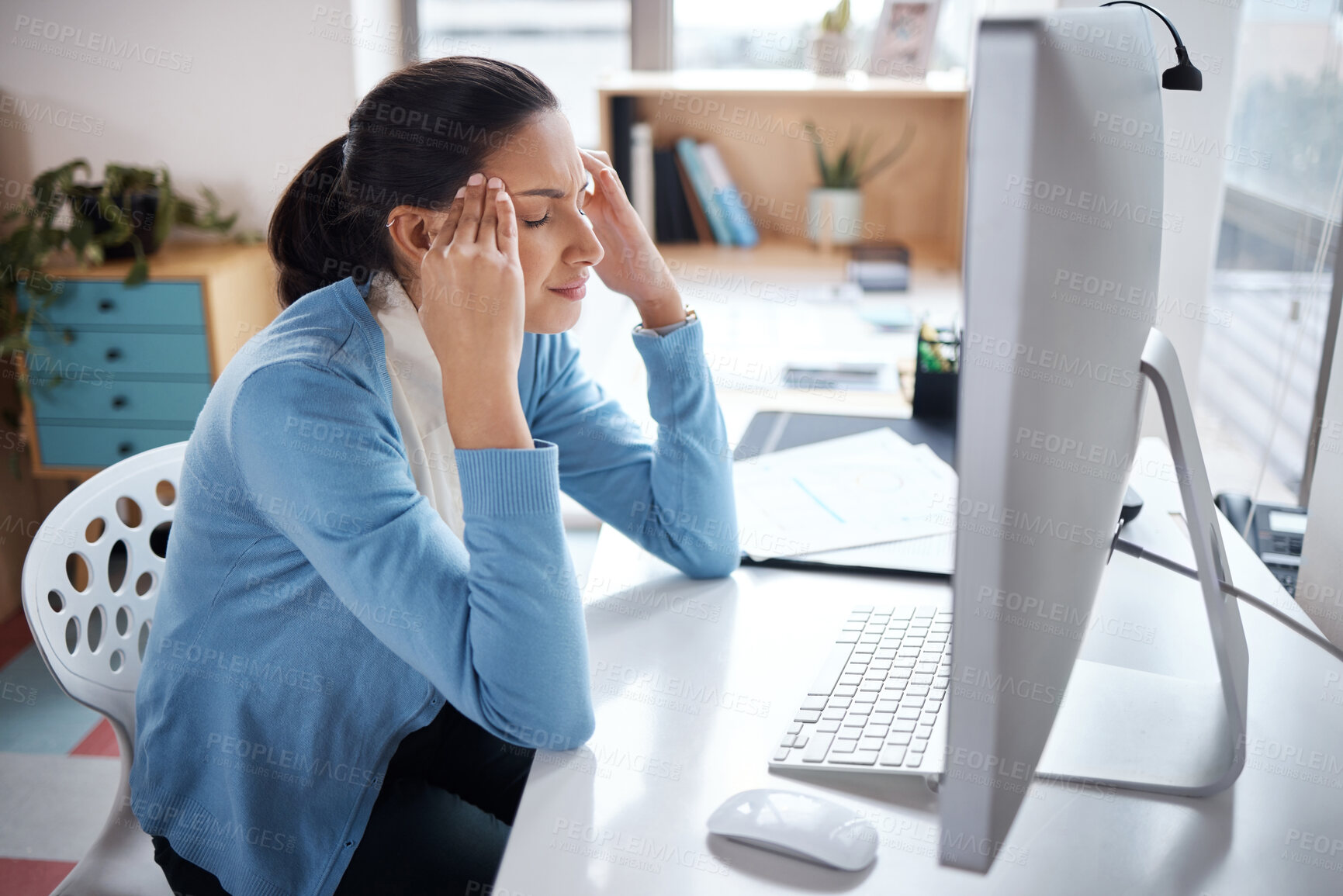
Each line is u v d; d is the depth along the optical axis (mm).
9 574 2611
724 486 1194
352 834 1023
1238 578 1170
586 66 3039
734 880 742
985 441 549
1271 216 1940
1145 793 828
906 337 2156
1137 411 807
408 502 946
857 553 1220
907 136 2918
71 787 1958
